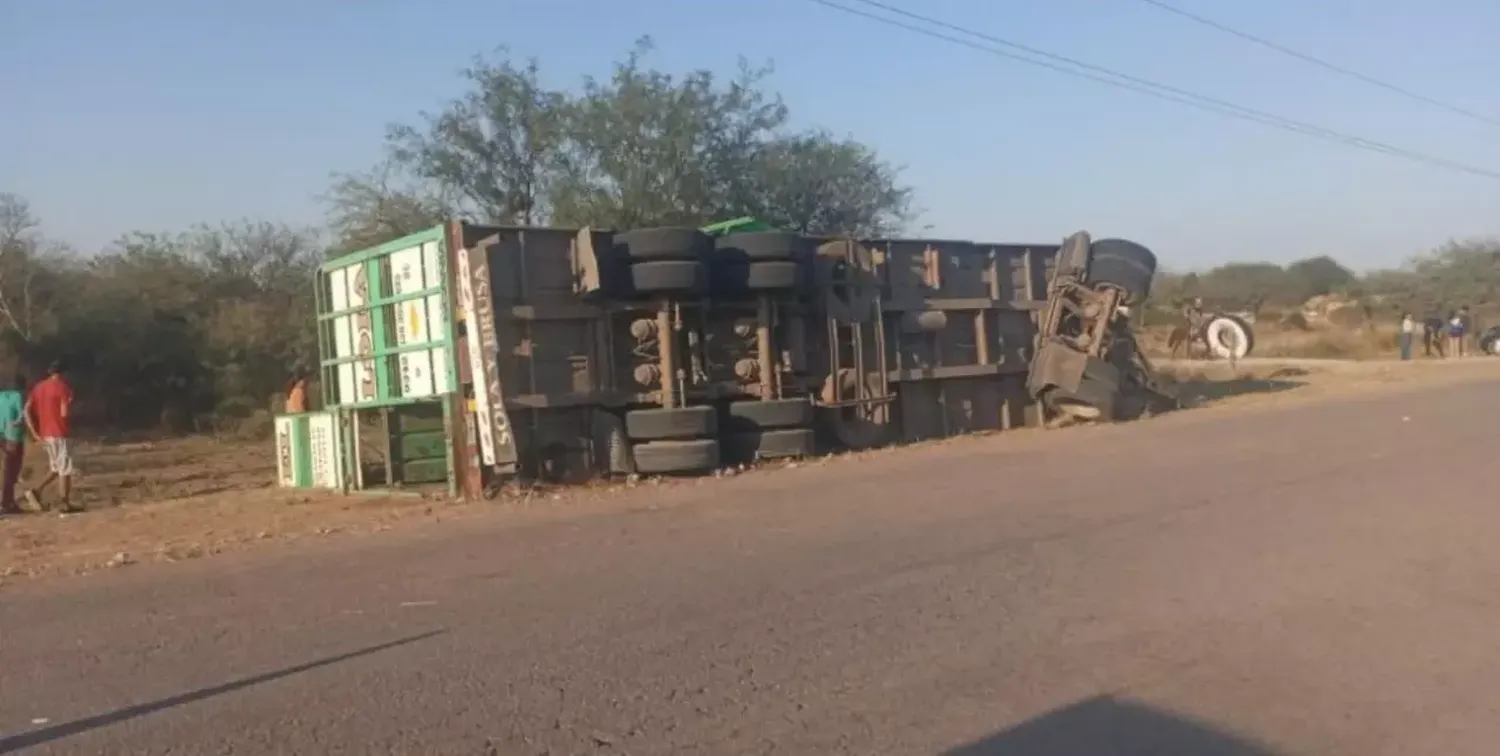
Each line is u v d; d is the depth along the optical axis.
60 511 17.20
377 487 17.42
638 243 16.56
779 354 18.48
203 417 39.00
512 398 15.86
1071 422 22.72
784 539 10.74
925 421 21.14
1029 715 5.80
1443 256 83.25
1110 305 22.36
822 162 38.69
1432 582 8.24
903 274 20.91
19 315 38.72
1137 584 8.38
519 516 13.30
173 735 5.84
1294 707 5.87
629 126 35.16
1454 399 24.02
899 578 8.81
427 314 15.95
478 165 35.19
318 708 6.18
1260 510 11.20
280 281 44.19
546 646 7.24
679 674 6.57
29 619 8.65
